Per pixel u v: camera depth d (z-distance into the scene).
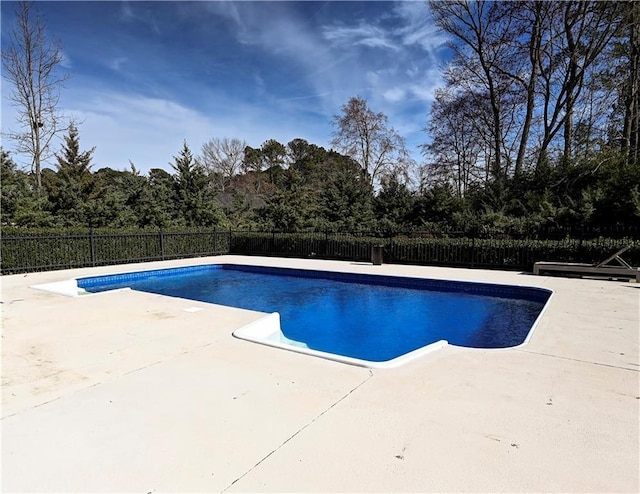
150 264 13.54
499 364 3.93
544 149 18.22
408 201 20.06
